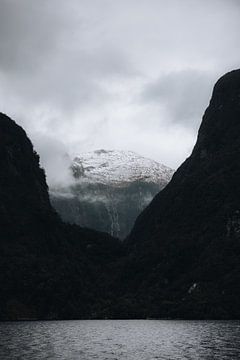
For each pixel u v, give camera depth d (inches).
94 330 7445.9
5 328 7800.2
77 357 4598.9
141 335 6604.3
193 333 6830.7
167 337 6314.0
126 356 4682.6
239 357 4571.9
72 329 7628.0
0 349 5024.6
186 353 4852.4
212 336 6382.9
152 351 5004.9
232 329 7495.1
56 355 4692.4
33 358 4478.3
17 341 5753.0
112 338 6240.2
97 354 4798.2
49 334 6717.5
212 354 4776.1
